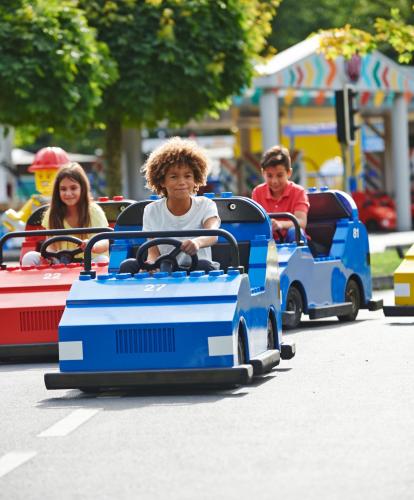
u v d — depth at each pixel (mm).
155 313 12375
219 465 9016
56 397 12641
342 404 11367
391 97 56062
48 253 17172
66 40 35625
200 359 12234
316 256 20281
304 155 65875
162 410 11461
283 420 10648
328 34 33250
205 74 38219
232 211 14703
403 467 8781
